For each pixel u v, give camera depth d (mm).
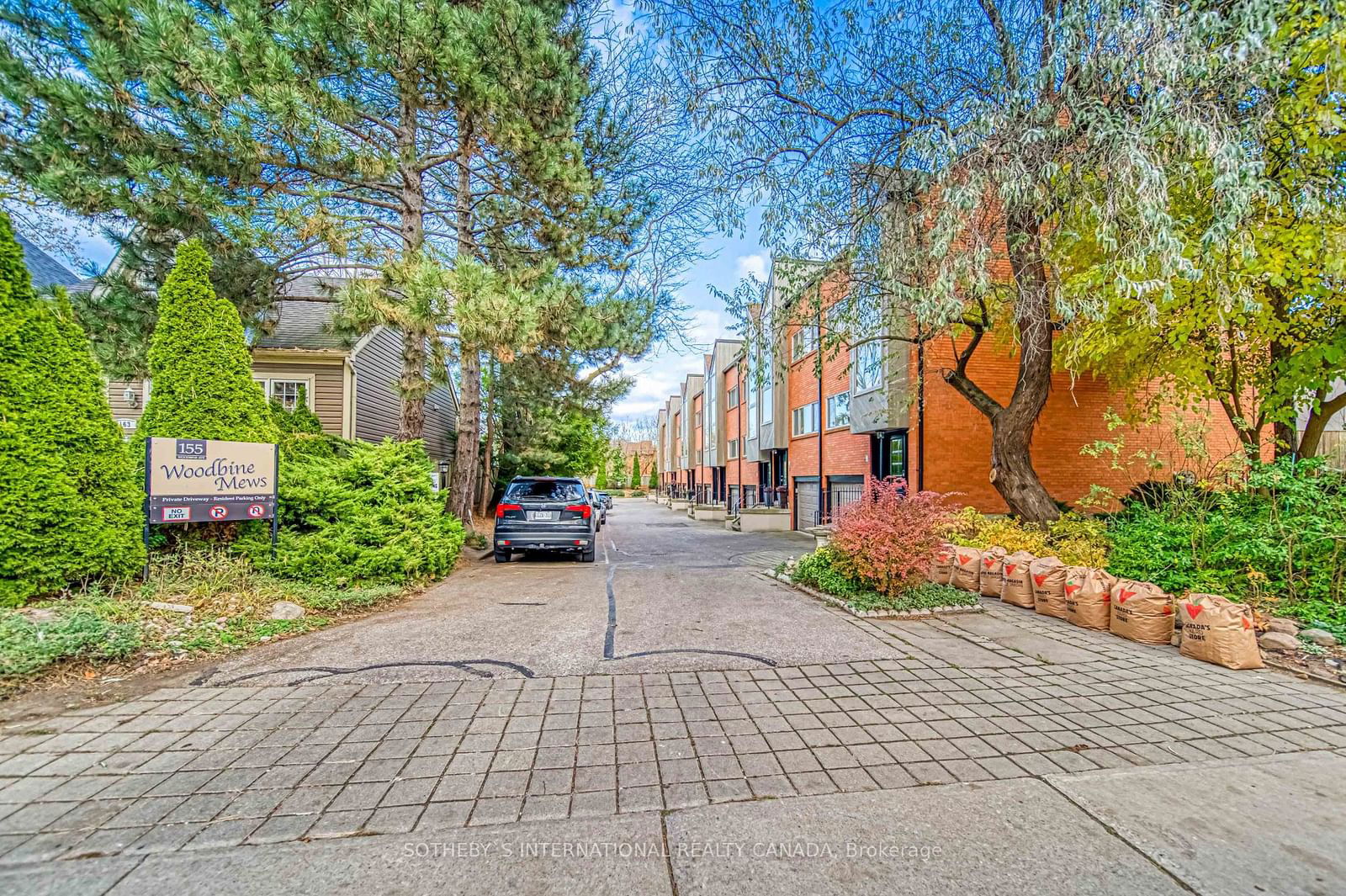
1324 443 11414
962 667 4391
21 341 4840
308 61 7402
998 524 8984
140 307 9273
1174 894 1946
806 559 8312
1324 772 2789
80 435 5074
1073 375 9062
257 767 2801
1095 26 5406
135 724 3281
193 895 1924
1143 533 7027
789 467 20703
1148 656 4691
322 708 3547
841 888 1980
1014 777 2732
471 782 2680
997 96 6574
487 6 7918
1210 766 2850
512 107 8453
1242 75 4965
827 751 3000
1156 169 5020
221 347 6648
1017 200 5996
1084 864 2105
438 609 6387
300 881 2002
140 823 2332
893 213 7375
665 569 9820
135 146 7254
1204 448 7453
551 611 6309
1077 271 7918
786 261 8531
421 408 10234
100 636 4199
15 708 3471
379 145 8844
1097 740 3143
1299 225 5957
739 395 26891
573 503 10359
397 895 1938
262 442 6805
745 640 5113
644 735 3186
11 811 2406
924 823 2363
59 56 7016
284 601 5844
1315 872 2057
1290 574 5656
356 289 7816
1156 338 8242
